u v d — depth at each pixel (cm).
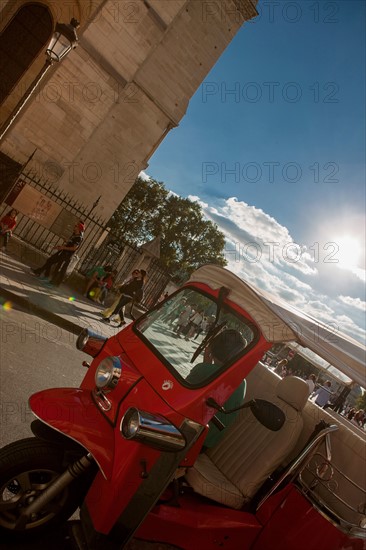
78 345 321
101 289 1490
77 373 645
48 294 1055
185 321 306
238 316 297
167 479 251
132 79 1852
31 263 1355
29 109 1686
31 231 1655
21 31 1623
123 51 1794
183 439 252
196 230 5431
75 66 1728
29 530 262
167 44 1900
